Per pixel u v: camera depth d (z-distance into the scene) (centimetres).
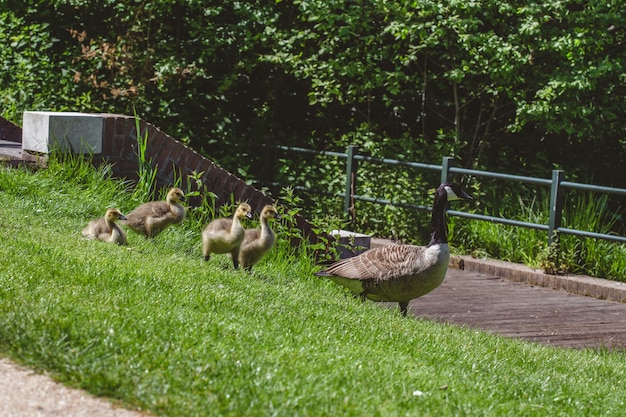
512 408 616
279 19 2028
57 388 521
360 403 554
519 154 2162
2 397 502
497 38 1823
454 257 1622
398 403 568
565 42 1783
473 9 1823
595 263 1540
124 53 1906
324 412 525
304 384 573
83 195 1279
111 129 1362
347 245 1376
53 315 630
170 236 1233
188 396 521
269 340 675
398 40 1989
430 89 2133
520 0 1895
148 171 1362
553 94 1803
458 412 573
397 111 2097
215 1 2006
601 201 1983
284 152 2048
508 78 1850
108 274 815
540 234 1650
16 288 707
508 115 2130
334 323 805
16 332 581
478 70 1914
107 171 1351
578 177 2103
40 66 1964
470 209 1889
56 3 1922
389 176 1892
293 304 878
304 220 1412
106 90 1942
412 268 1034
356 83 2006
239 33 1956
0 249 855
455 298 1326
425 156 2000
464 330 975
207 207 1358
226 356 605
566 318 1234
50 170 1307
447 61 2050
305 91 2172
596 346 1073
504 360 796
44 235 998
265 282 1031
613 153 2170
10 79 2000
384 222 1856
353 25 1891
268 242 1118
